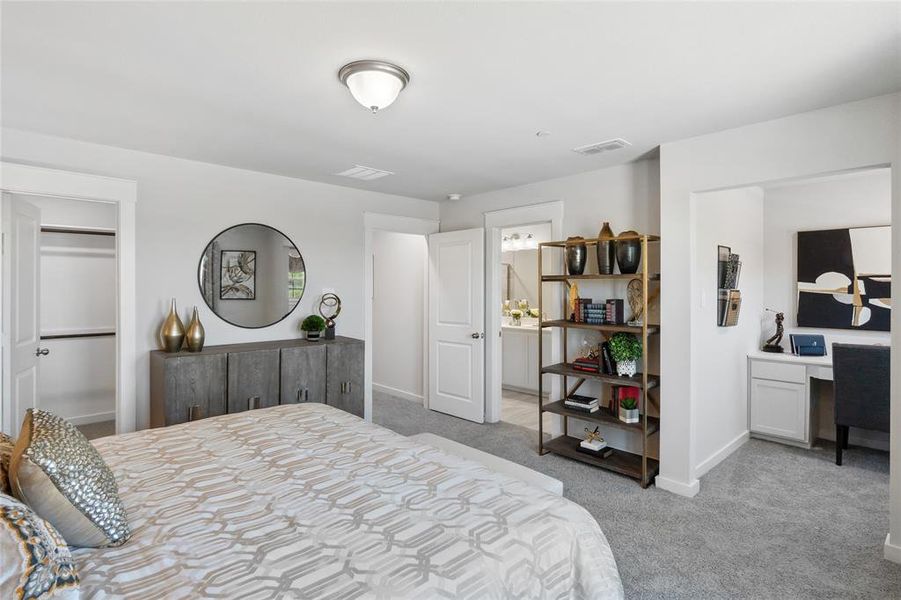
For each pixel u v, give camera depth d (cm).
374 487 159
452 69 202
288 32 173
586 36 175
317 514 140
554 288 400
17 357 311
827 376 373
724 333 365
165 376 304
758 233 432
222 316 373
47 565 90
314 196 423
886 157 223
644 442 307
